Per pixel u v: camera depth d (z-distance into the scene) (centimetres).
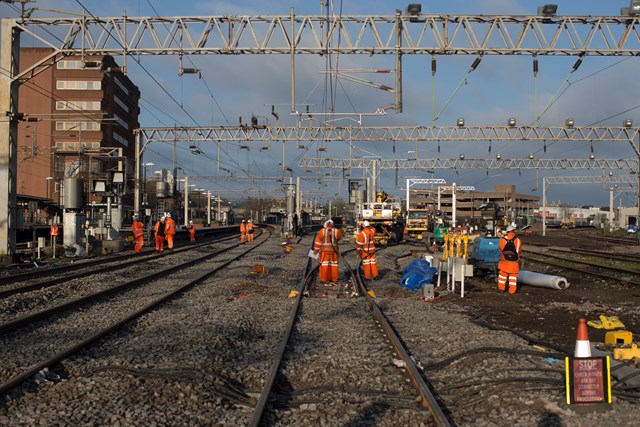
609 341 934
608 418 590
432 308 1338
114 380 688
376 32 2058
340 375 750
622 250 4066
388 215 4047
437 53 2083
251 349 901
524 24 2055
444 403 650
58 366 758
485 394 671
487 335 986
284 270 2234
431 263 1811
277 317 1185
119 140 9288
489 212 2942
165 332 984
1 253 2269
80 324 1065
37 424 556
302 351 884
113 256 2766
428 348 916
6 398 621
